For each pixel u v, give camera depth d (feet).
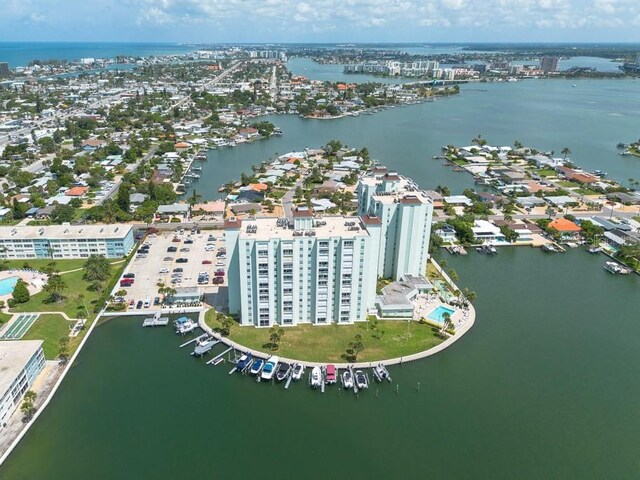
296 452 538.06
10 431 549.54
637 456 537.65
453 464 524.52
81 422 572.10
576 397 622.13
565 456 536.42
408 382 640.99
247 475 509.76
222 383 636.89
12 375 576.20
